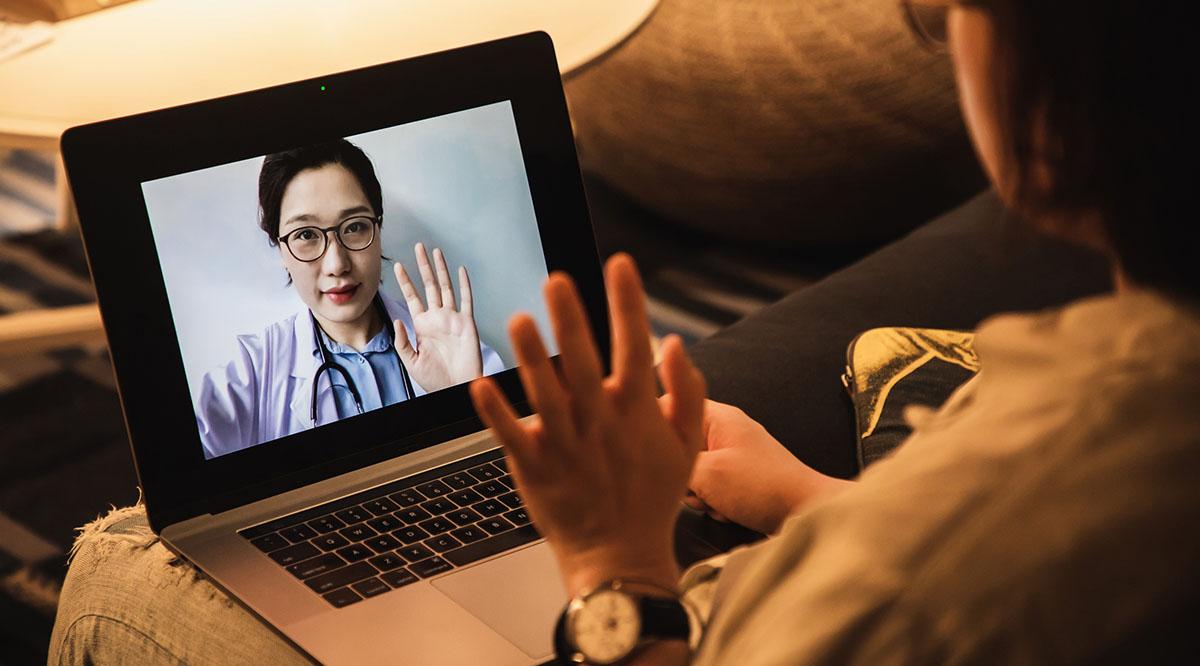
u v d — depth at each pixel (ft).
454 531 2.55
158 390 2.55
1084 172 1.25
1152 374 1.17
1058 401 1.19
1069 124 1.24
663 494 1.63
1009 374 1.32
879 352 3.12
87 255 2.50
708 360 3.35
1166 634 1.08
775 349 3.36
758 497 2.52
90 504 5.65
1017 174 1.33
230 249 2.63
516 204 2.85
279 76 3.84
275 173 2.67
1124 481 1.11
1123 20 1.16
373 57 3.92
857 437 2.93
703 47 6.29
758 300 6.97
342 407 2.72
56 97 3.79
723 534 2.58
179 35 4.19
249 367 2.63
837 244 7.18
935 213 6.88
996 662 1.09
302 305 2.69
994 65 1.29
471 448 2.81
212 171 2.62
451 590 2.37
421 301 2.79
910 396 2.96
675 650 1.69
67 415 6.27
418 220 2.79
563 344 1.50
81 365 6.67
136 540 2.79
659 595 1.64
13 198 8.24
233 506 2.61
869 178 6.60
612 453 1.58
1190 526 1.08
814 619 1.15
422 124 2.79
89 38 4.22
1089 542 1.09
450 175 2.81
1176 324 1.21
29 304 7.04
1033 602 1.09
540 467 1.59
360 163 2.74
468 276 2.82
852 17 6.21
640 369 1.56
